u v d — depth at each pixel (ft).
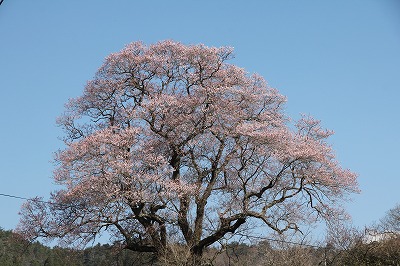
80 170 73.97
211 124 81.51
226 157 80.59
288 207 80.74
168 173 76.43
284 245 88.07
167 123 80.64
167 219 76.79
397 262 86.02
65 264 83.41
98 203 73.05
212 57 83.30
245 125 79.77
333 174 81.25
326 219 82.07
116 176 72.90
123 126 83.51
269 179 81.82
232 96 84.79
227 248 81.66
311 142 84.53
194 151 81.82
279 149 79.66
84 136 83.20
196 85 84.38
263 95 86.74
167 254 74.08
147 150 78.23
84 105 86.38
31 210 77.66
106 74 86.02
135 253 93.30
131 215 75.72
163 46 84.43
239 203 78.23
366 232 94.27
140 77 86.02
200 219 78.28
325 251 90.02
